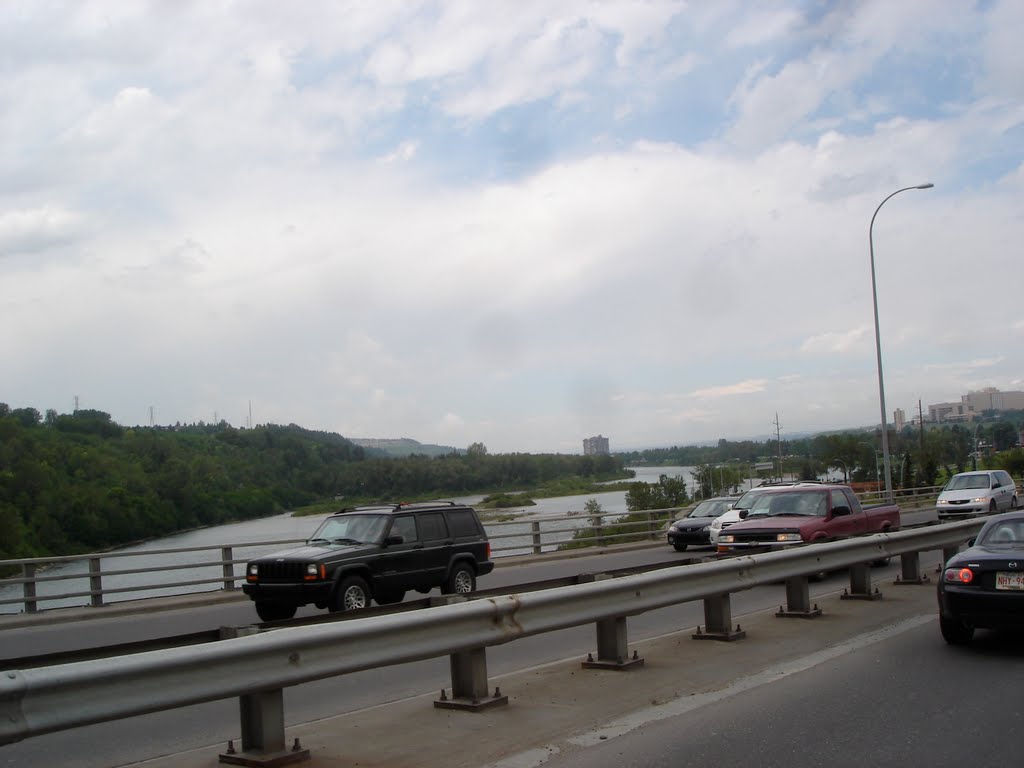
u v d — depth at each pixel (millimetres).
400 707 7641
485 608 7266
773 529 16656
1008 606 9055
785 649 9867
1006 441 128250
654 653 9703
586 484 85500
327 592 13883
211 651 5453
